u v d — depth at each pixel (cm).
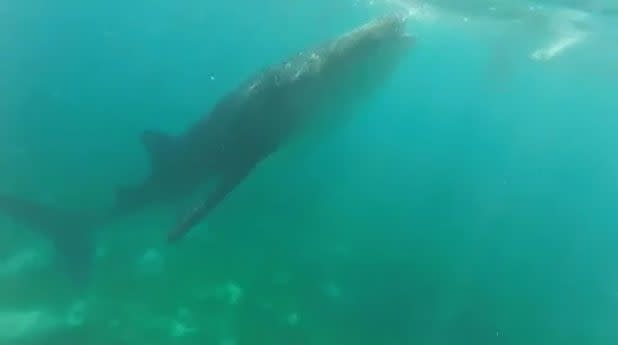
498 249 889
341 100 519
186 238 671
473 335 606
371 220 863
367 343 549
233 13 1677
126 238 647
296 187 905
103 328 506
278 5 1535
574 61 1235
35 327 496
